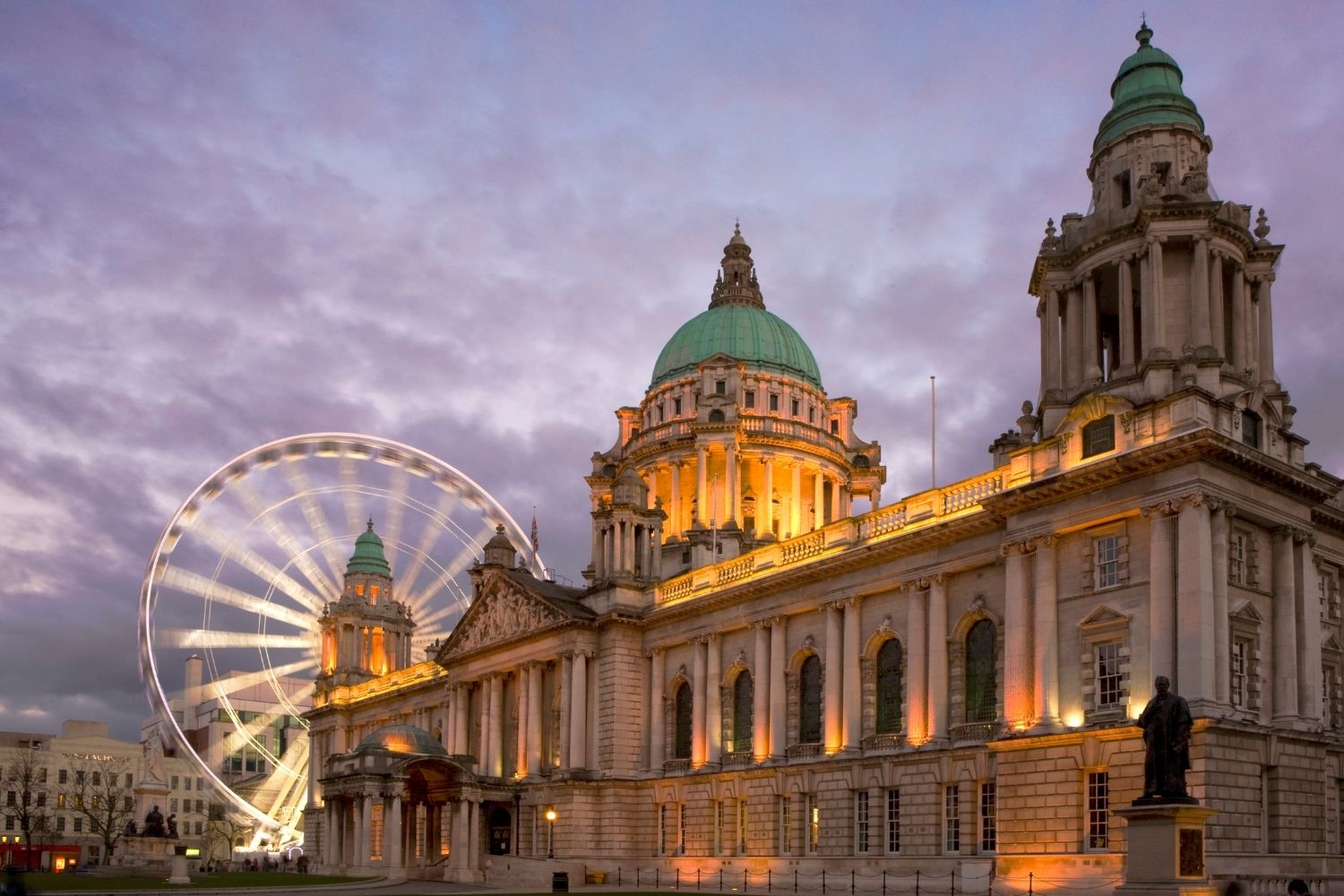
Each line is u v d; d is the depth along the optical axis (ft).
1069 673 204.95
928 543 240.53
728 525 371.35
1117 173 233.96
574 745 320.70
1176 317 216.54
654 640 320.70
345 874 351.25
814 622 272.72
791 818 264.72
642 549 343.26
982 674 231.50
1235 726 181.57
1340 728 212.02
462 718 379.55
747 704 292.20
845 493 433.89
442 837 360.89
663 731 313.94
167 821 404.98
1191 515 188.24
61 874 350.43
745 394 424.46
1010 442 270.87
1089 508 204.33
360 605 520.42
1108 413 205.16
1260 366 222.89
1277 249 225.35
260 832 565.53
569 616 324.39
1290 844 187.11
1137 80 239.30
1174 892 141.69
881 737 246.88
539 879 297.94
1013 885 201.67
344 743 490.49
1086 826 195.52
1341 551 222.07
